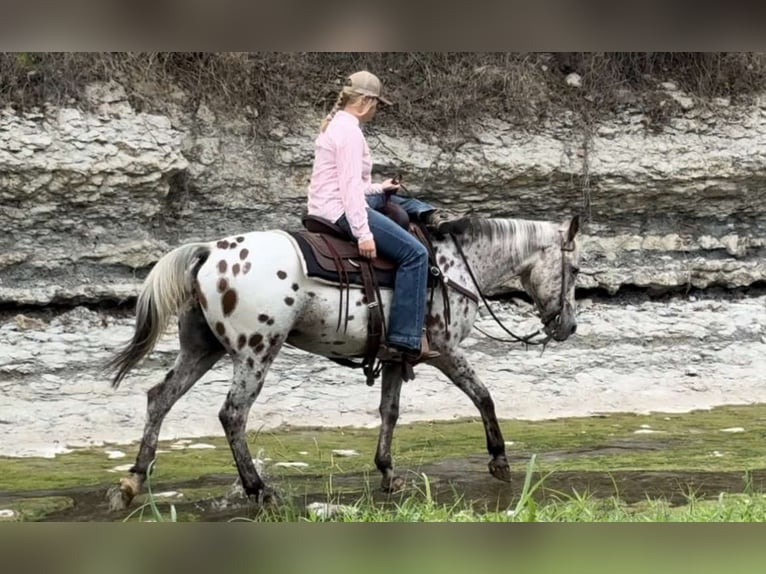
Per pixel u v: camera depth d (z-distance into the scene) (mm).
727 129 14414
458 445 10062
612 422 11336
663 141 14133
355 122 7844
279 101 12992
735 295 14328
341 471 8945
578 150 13844
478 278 8656
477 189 13570
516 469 8977
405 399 11688
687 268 14055
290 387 11539
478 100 13711
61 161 11641
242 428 7617
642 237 14141
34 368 10992
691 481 8477
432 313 8289
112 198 11977
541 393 12211
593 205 13961
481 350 12641
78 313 11742
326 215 7879
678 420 11477
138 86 12305
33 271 11703
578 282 13625
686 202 14234
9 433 10148
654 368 12961
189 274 7617
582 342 13031
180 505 7699
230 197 12711
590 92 14133
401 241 7891
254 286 7559
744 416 11727
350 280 7836
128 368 7621
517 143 13656
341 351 8070
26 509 7500
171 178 12312
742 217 14625
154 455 7676
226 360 11477
